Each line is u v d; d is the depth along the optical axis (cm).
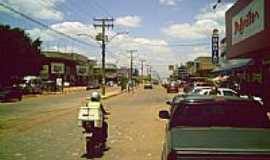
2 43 6712
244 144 608
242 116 789
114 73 17338
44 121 2553
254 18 2703
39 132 1947
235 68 4381
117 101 5147
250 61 3800
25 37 7381
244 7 3022
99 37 6569
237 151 578
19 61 7050
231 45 3591
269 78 3241
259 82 3669
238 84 4650
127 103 4675
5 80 7038
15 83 7406
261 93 3419
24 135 1830
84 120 1282
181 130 715
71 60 12100
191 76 13000
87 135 1280
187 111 806
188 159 581
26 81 7619
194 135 669
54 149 1420
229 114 793
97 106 1298
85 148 1441
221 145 602
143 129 2070
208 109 803
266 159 572
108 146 1481
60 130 2034
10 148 1444
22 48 7062
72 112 3375
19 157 1256
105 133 1367
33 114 3159
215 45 7575
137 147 1462
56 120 2622
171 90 8050
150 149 1416
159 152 1352
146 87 12056
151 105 4247
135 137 1750
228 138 645
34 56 7538
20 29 7300
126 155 1298
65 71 11569
